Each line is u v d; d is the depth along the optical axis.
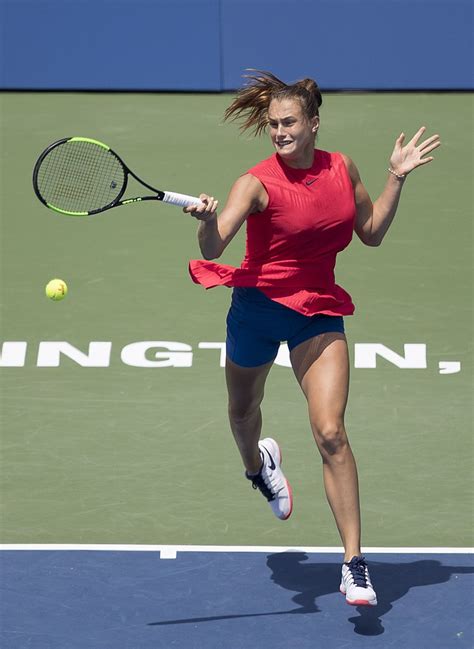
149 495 30.41
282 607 25.75
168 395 35.22
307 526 29.11
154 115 57.41
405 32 59.38
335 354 24.69
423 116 57.12
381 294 41.38
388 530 28.94
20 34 59.84
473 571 27.19
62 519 29.34
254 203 23.98
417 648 24.28
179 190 49.41
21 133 55.19
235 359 25.77
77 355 37.50
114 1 59.38
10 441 32.84
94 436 33.09
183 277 42.69
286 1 59.03
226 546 28.17
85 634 24.77
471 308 40.53
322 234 24.33
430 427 33.50
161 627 24.98
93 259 44.06
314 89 24.58
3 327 39.12
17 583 26.56
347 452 24.20
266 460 27.97
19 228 46.56
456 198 49.22
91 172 28.19
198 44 59.72
